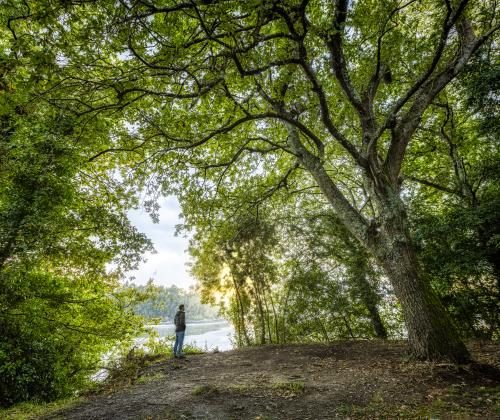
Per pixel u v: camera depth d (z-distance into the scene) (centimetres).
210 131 959
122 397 678
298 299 1357
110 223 998
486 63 925
